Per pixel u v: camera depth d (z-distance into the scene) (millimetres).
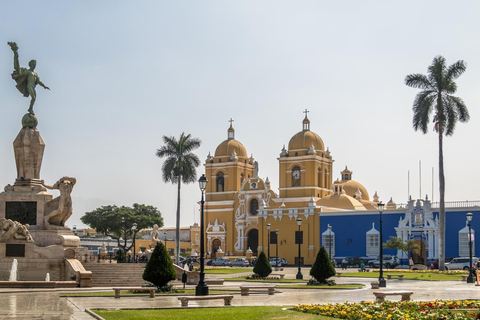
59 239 51156
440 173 72188
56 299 34781
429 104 71938
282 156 124688
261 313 26516
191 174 83062
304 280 59219
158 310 28609
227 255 124188
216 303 33188
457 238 89000
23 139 52969
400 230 94875
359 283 54875
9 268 48562
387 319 23641
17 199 51906
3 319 24891
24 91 54344
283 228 109562
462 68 71938
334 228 103125
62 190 52656
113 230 116062
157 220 118875
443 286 50719
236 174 130750
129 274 51094
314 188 121375
